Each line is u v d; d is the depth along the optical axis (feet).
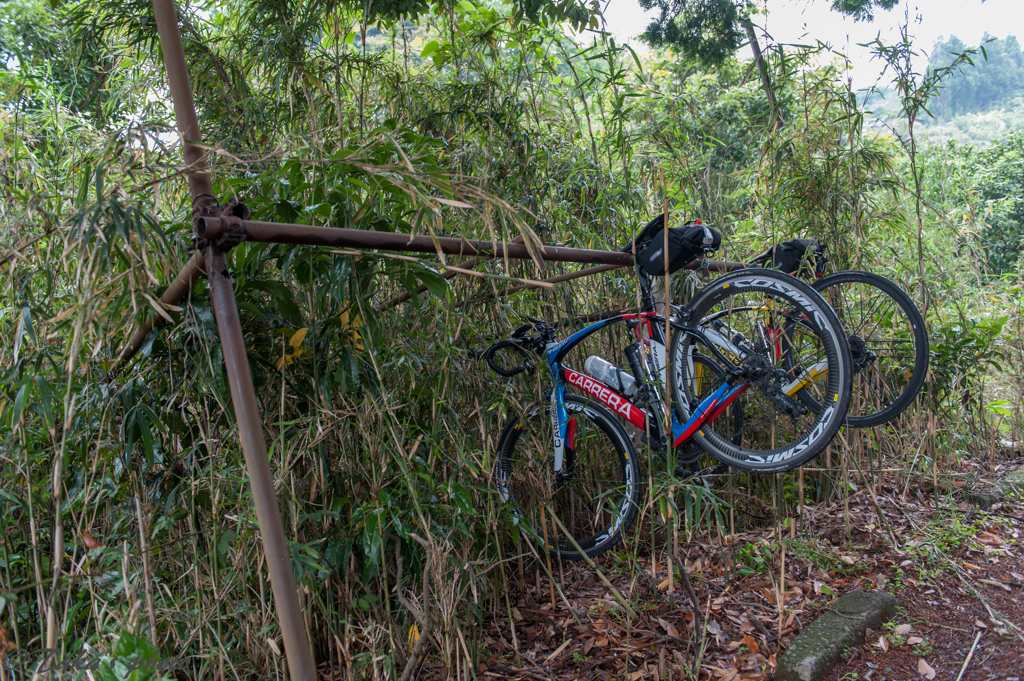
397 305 7.33
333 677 6.86
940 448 12.09
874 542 9.93
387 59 9.77
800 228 11.34
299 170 5.85
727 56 13.32
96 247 4.69
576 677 7.23
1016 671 6.64
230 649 6.24
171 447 6.33
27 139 7.64
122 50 8.61
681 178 11.38
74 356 4.77
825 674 6.86
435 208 5.17
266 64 8.05
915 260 12.85
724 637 7.73
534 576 9.43
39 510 5.90
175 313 5.72
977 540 9.83
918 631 7.63
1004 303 15.42
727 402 7.46
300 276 6.15
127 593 5.11
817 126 11.05
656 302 9.17
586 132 10.87
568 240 10.14
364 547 6.03
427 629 6.42
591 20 8.68
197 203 4.91
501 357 9.14
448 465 7.66
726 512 10.78
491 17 9.46
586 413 8.60
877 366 11.05
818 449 6.81
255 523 5.58
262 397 6.42
